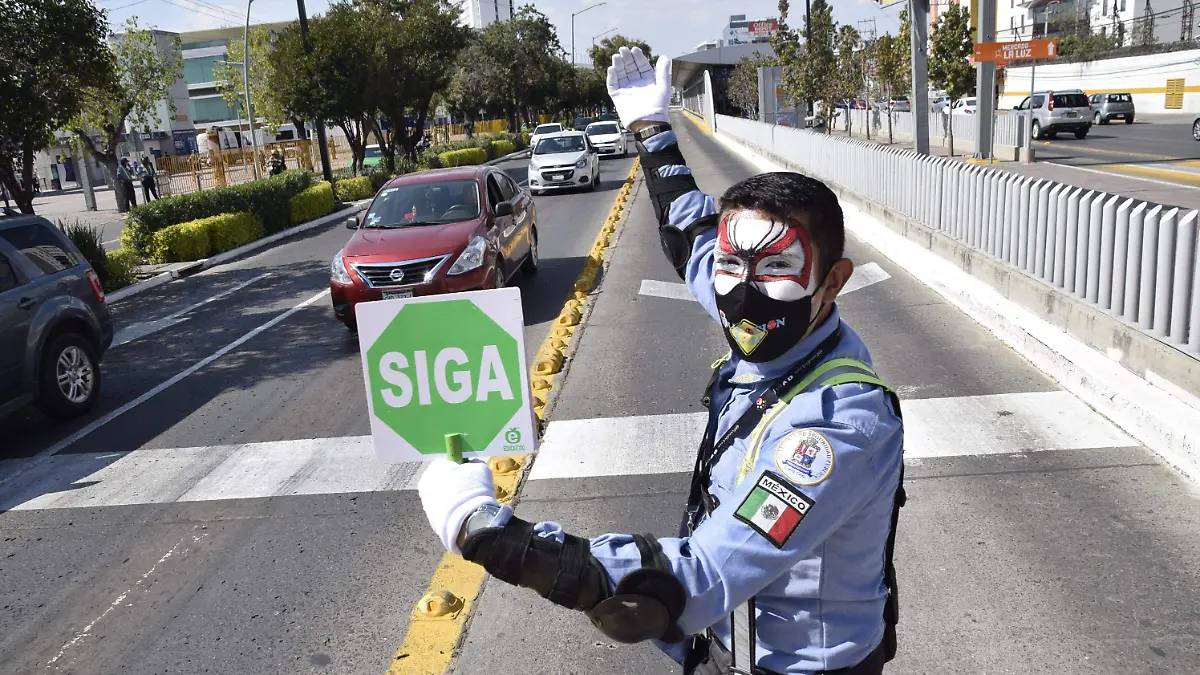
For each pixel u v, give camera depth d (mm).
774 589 1476
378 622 3988
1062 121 31172
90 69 13375
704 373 7262
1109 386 5660
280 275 14656
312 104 24859
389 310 1618
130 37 26641
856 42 41031
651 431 6047
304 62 24703
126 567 4734
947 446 5434
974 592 3861
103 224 25641
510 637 3789
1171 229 5625
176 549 4898
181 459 6332
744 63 59250
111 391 8367
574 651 3660
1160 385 5504
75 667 3842
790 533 1275
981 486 4867
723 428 1586
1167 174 18922
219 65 47906
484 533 1238
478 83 55906
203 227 16531
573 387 7152
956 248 9500
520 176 31453
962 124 27750
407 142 32750
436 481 1330
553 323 9539
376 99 28922
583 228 17156
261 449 6387
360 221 10672
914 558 4188
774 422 1436
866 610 1506
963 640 3533
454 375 1632
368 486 5539
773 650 1491
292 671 3668
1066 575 3932
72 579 4648
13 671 3848
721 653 1615
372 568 4492
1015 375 6637
